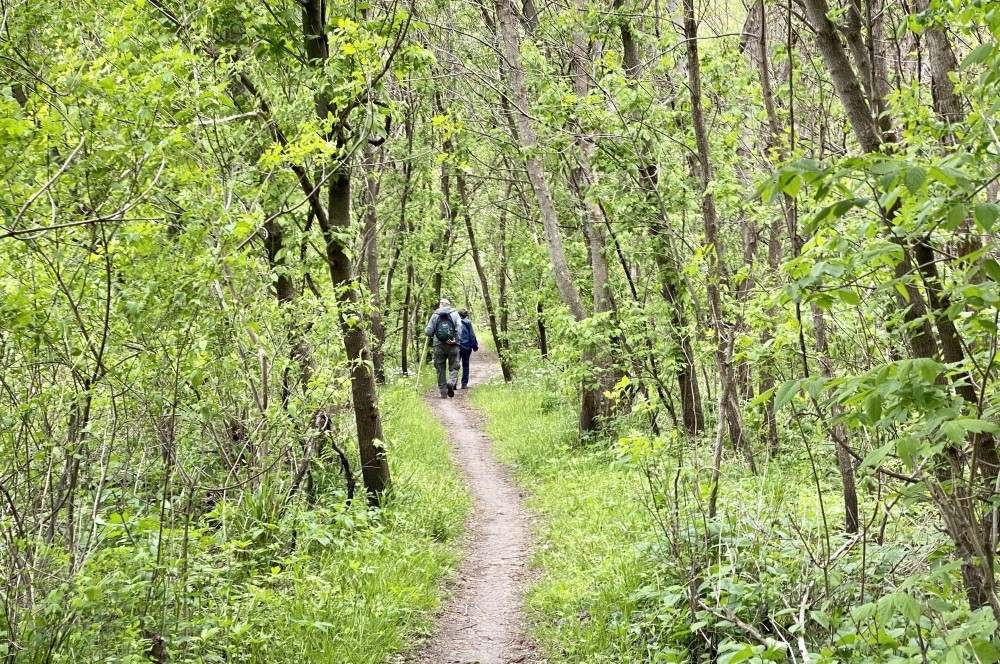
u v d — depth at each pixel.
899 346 4.45
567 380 12.71
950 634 2.60
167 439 5.11
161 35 6.60
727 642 4.39
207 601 5.18
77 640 4.30
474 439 15.30
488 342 40.69
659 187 10.10
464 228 26.69
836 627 4.16
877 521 5.58
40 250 4.45
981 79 2.95
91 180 4.38
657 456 5.81
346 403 10.11
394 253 22.75
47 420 5.03
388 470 8.94
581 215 12.91
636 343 11.50
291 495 7.68
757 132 9.91
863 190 3.93
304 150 6.26
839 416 2.85
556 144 10.87
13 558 4.45
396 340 26.11
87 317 5.00
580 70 12.02
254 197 6.38
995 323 2.57
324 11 8.09
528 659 5.67
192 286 4.78
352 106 7.88
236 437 7.16
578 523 8.42
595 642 5.48
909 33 6.12
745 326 8.46
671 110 10.21
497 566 7.87
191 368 4.93
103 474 4.89
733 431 9.42
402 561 6.96
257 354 7.02
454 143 17.22
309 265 8.48
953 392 3.09
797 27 7.49
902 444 2.49
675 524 5.44
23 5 5.09
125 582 4.45
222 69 6.71
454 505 9.66
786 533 5.46
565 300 13.09
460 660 5.69
